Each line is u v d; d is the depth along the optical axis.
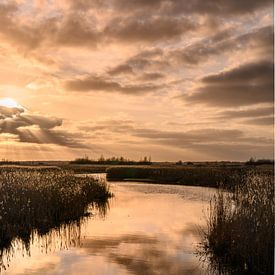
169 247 14.85
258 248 11.89
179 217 21.73
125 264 12.68
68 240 16.00
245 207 14.30
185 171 55.47
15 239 16.08
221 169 54.53
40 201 19.64
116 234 17.17
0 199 18.00
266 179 19.62
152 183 49.41
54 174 28.73
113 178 57.88
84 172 69.62
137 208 25.62
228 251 13.25
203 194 34.19
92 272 11.95
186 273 11.82
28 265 12.66
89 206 26.25
